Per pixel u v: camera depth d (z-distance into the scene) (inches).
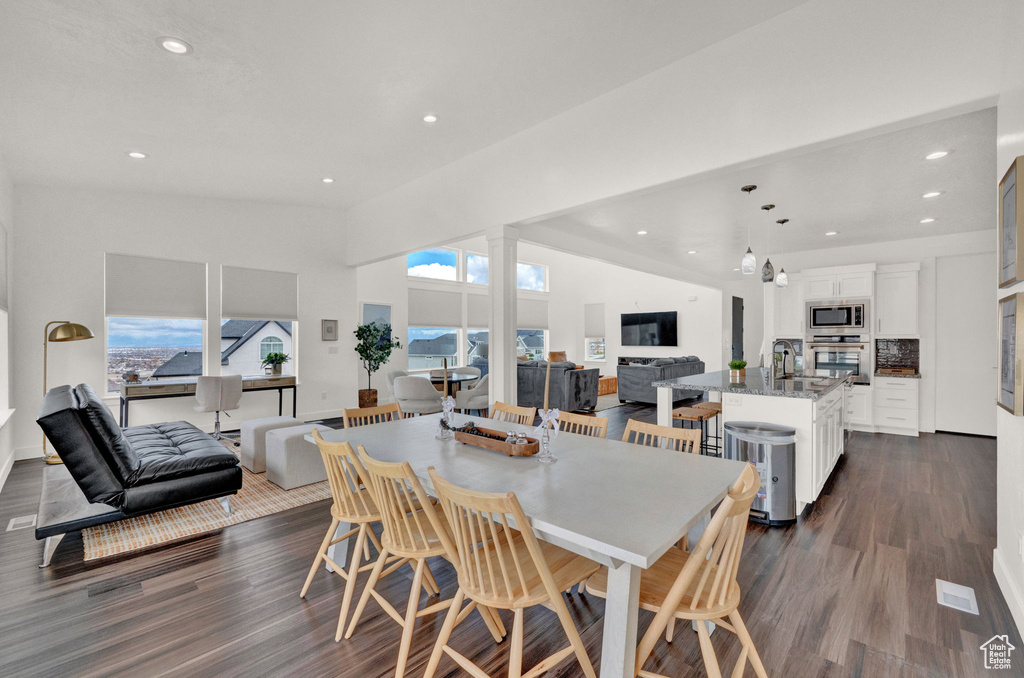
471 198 174.7
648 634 53.8
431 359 364.2
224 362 240.2
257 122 138.9
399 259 335.3
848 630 76.6
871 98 90.0
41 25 92.6
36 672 67.0
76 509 105.1
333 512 84.6
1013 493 80.9
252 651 71.9
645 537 49.8
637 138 124.5
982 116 108.9
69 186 180.9
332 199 230.2
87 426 102.3
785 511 119.4
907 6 86.6
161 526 117.9
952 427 227.1
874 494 141.6
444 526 76.4
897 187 157.3
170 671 67.4
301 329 245.4
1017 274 71.3
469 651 72.2
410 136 154.9
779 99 100.7
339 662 69.7
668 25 102.4
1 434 145.9
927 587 89.2
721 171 111.4
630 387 331.6
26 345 173.8
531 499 61.0
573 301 473.4
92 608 82.9
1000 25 78.6
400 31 100.4
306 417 247.0
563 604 54.7
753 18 101.4
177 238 207.5
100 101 121.9
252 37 100.2
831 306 242.7
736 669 57.7
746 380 160.9
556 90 128.7
